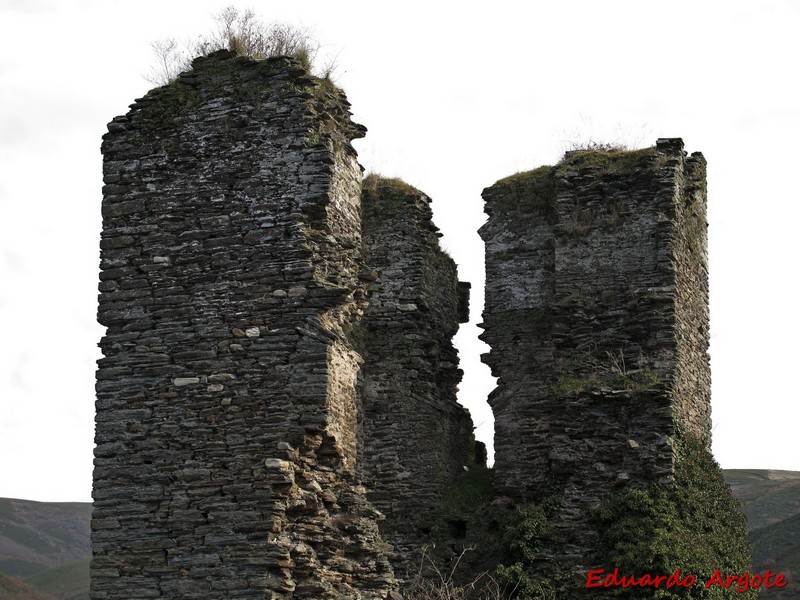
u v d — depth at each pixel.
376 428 30.28
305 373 22.19
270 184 23.03
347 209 23.81
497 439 30.17
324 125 23.47
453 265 32.66
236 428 22.16
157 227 23.30
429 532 29.61
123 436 22.53
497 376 30.62
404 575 29.08
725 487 29.44
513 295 30.95
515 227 31.20
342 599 21.95
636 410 28.36
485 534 29.39
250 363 22.39
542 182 31.20
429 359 30.88
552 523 27.97
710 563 26.84
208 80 23.72
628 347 29.19
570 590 27.22
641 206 29.84
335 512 22.59
